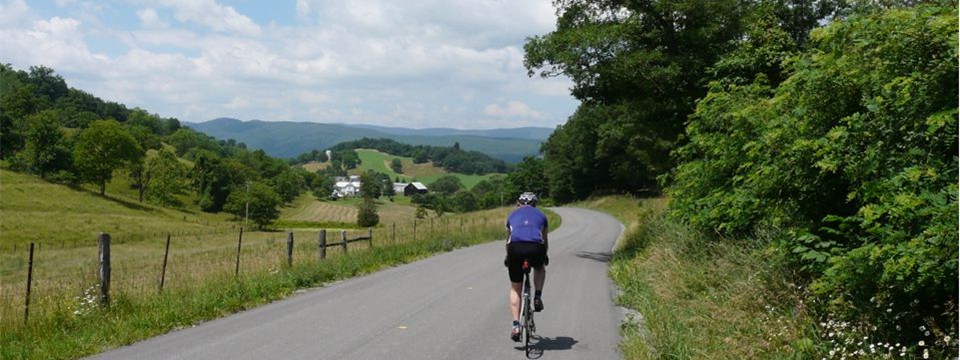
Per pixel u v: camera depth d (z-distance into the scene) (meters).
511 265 7.30
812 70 7.07
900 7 6.68
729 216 9.57
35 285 10.31
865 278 5.70
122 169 128.75
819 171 6.86
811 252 6.40
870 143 6.13
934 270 4.91
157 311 8.59
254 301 10.11
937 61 5.45
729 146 10.11
